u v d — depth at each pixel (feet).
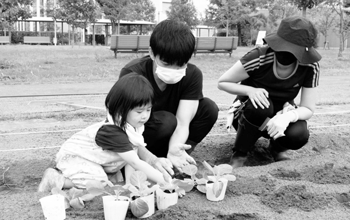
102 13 104.17
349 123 16.49
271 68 10.77
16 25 134.21
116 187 7.51
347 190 8.79
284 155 12.10
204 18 126.00
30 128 15.75
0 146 13.08
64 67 39.42
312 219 7.51
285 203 8.11
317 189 8.77
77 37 119.03
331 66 46.42
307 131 11.12
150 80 9.71
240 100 11.59
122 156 8.52
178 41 8.51
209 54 59.88
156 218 7.41
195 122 10.66
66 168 9.03
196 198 8.29
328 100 23.18
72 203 7.72
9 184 10.80
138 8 102.73
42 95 24.56
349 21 63.87
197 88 10.07
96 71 36.94
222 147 13.19
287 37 9.84
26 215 7.38
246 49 82.53
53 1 117.29
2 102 21.88
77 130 15.33
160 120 9.86
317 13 74.38
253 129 11.14
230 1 102.01
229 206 7.94
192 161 9.52
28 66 39.06
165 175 8.39
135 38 48.98
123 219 7.20
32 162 11.61
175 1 111.75
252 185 8.91
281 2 85.05
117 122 8.53
